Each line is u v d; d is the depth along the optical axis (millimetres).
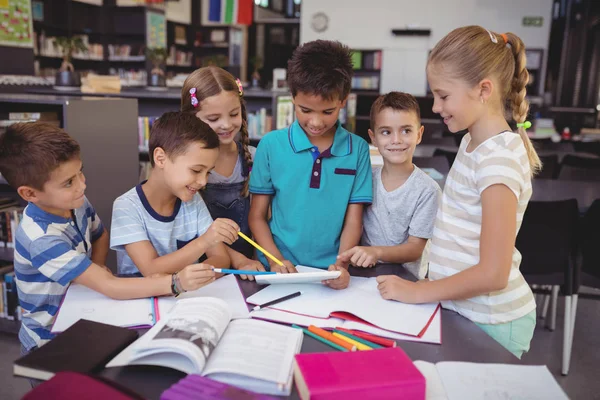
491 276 963
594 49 8484
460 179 1095
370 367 761
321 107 1255
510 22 8578
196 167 1145
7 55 6004
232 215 1604
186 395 703
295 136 1391
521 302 1119
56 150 1063
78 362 799
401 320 995
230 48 10102
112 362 815
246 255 1642
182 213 1312
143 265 1198
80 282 1109
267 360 813
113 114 2889
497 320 1090
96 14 8250
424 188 1439
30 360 799
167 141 1139
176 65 9812
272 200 1484
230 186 1585
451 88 1019
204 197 1573
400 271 1322
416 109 1421
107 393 674
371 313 1019
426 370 827
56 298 1229
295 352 851
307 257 1424
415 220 1440
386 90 9234
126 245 1229
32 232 1133
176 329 853
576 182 3029
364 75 9336
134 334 899
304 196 1393
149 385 774
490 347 925
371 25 9062
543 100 8469
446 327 1001
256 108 4684
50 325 1244
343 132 1417
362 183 1430
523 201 1036
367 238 1536
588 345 2705
